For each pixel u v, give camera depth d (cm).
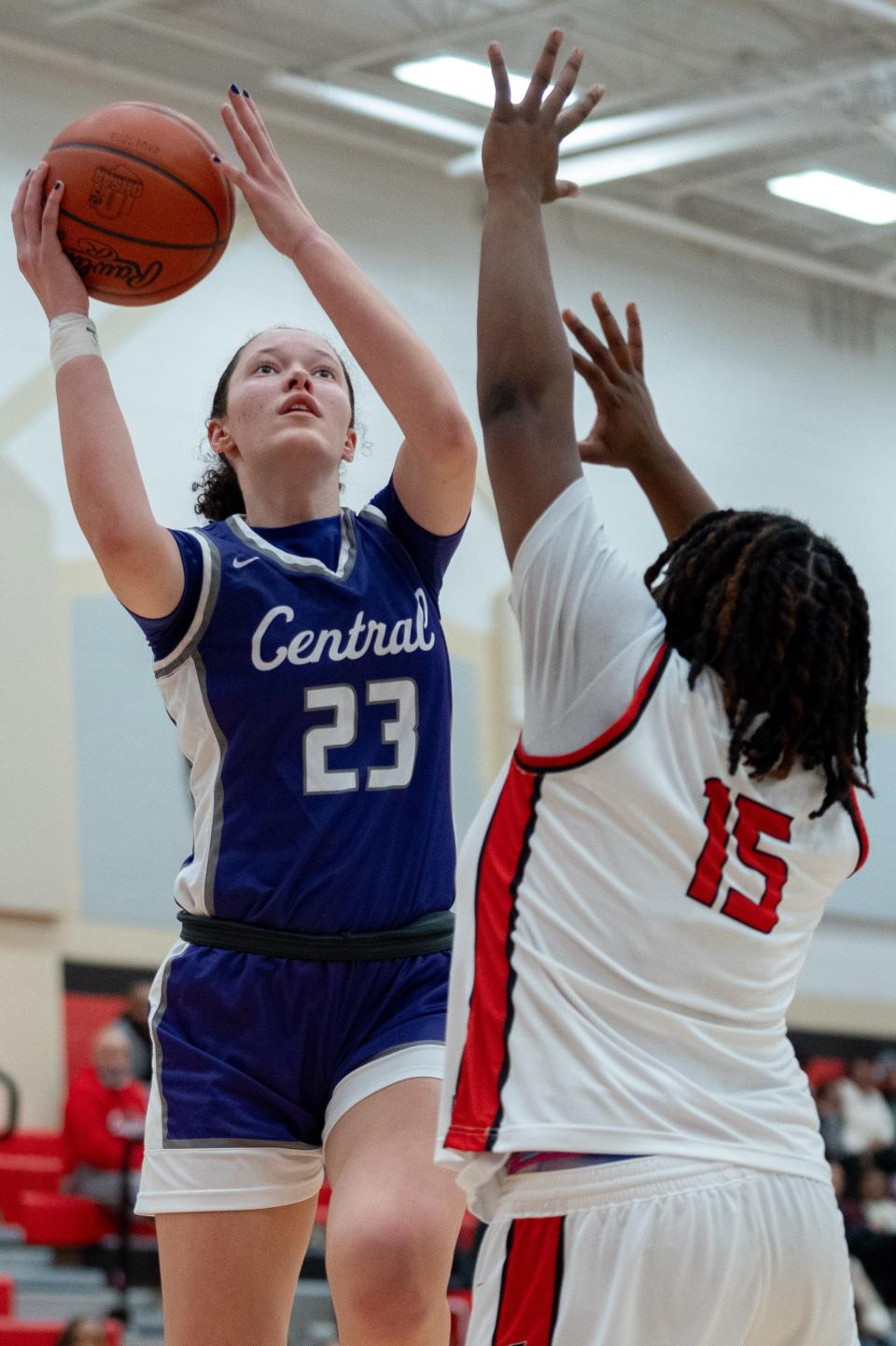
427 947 347
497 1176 254
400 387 344
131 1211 1178
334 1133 334
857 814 274
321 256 351
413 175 1639
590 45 1546
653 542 1650
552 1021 249
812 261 1822
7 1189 1209
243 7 1453
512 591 270
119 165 357
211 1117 336
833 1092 1530
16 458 1388
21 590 1370
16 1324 1022
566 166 1633
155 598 339
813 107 1586
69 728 1377
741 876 257
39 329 1418
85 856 1366
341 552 358
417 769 351
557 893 256
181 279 370
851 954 1742
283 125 1573
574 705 258
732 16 1518
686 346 1766
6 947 1320
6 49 1434
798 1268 244
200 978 343
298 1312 1162
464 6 1477
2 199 1411
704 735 258
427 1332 310
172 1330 337
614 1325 234
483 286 279
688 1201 238
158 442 1434
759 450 1784
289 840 341
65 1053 1327
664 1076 245
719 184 1747
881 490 1869
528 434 270
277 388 367
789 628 256
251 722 343
